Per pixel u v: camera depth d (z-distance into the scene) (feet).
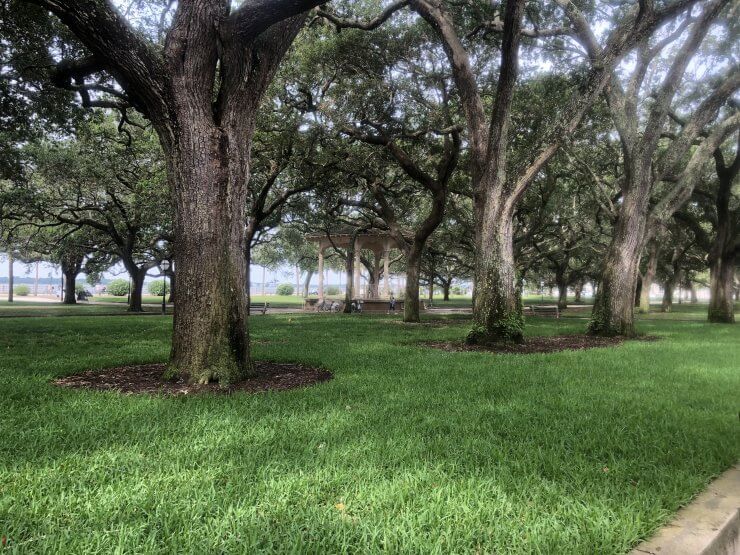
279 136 52.47
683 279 188.85
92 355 29.53
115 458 11.60
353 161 58.03
